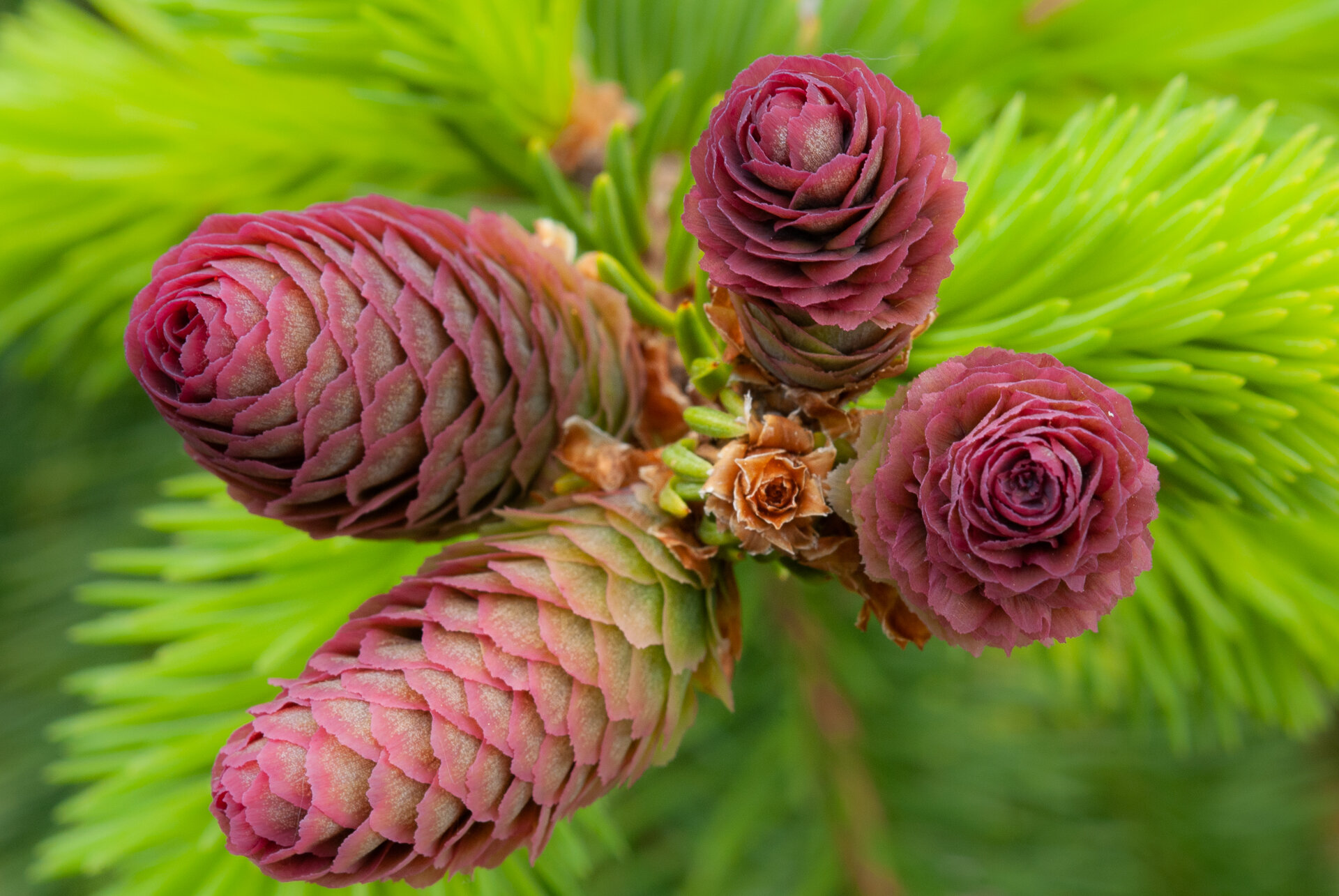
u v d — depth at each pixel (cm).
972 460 13
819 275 14
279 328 14
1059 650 17
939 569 14
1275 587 16
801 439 14
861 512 14
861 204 14
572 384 15
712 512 14
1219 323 15
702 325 15
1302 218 15
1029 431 13
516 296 15
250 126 17
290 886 15
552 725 14
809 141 14
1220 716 17
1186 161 15
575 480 15
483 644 14
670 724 15
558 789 14
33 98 17
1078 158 15
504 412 15
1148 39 17
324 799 14
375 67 17
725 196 14
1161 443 15
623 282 15
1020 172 16
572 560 14
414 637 14
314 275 14
